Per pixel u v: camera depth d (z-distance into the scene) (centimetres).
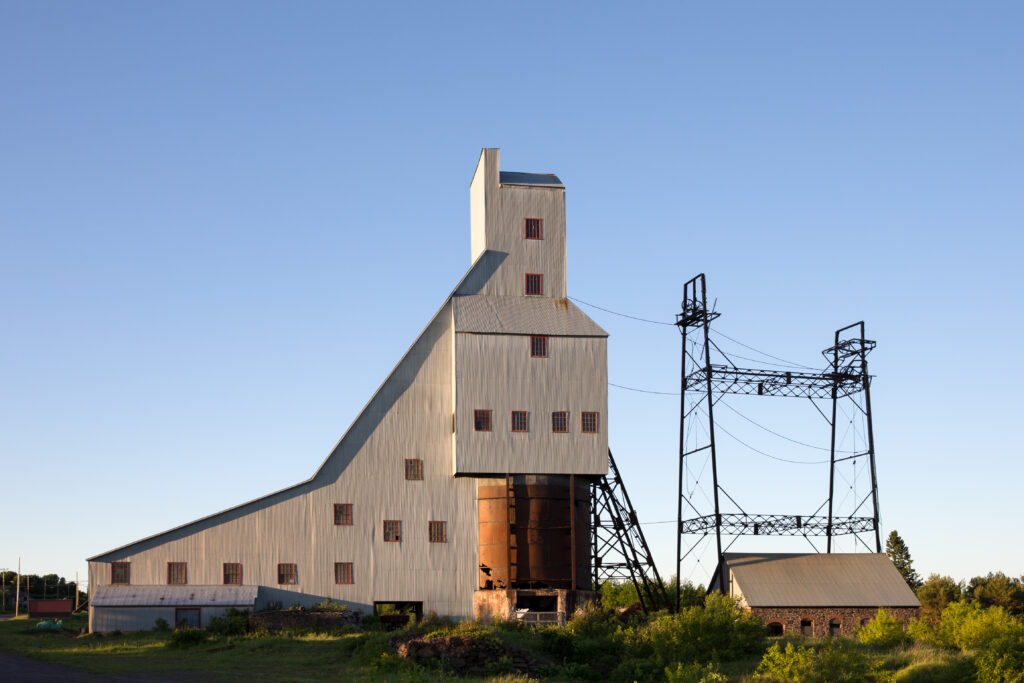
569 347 7850
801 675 5034
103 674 4906
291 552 7331
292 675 4956
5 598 11994
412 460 7669
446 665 5197
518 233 8181
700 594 9644
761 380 8812
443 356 7906
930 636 6550
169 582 7100
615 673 5303
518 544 7506
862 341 9244
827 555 8750
